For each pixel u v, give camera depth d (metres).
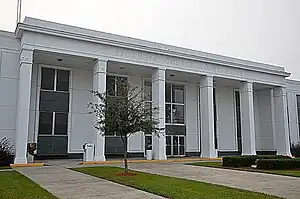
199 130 33.94
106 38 24.75
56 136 26.33
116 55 25.00
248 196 8.83
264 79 34.22
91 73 28.56
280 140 35.16
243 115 32.78
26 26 21.44
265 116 38.31
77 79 27.86
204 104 29.72
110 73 29.27
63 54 23.09
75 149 26.95
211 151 28.56
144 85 30.91
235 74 31.88
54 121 26.41
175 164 21.55
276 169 17.52
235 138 36.38
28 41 21.69
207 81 29.77
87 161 22.28
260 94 39.16
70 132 26.95
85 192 9.78
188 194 9.10
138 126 14.77
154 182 11.80
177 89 33.66
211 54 30.78
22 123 20.86
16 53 23.14
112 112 14.73
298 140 38.44
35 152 23.86
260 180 12.88
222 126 35.69
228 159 19.50
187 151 32.84
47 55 23.52
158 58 27.11
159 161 24.62
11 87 22.73
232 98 37.03
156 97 26.88
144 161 24.19
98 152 23.00
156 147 25.91
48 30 22.09
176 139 32.47
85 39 23.52
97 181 12.38
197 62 29.34
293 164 17.86
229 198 8.47
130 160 24.55
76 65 26.88
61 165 20.17
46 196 8.91
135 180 12.41
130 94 17.78
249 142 31.84
